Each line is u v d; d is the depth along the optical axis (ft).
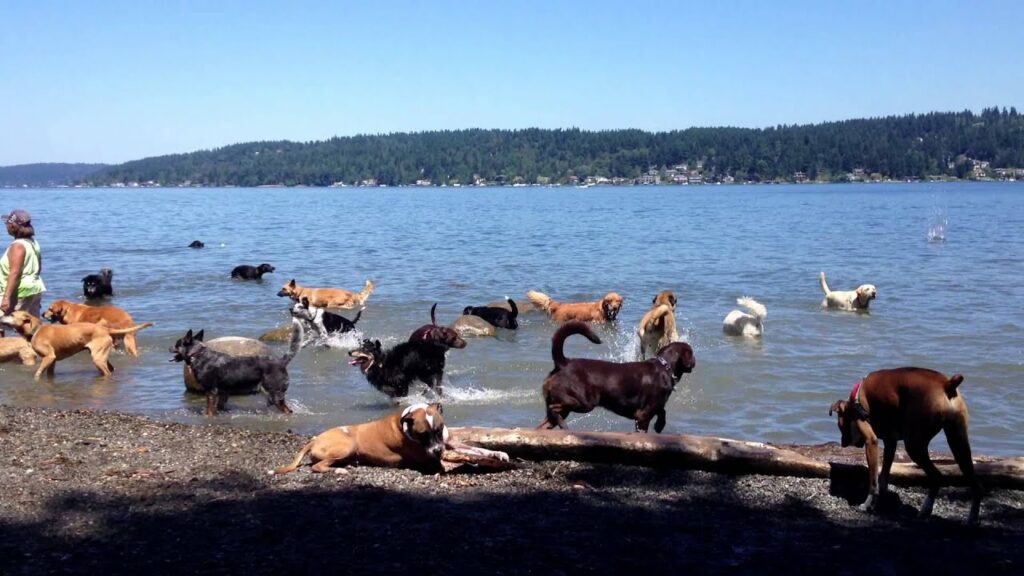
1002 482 23.71
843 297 61.41
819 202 287.28
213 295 71.56
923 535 20.57
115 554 18.39
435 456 24.23
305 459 25.85
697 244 119.65
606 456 25.75
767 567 18.47
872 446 22.35
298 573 17.53
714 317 58.34
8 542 18.98
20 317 41.06
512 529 20.29
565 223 175.22
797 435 31.83
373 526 20.26
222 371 34.50
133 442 27.63
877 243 117.60
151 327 55.26
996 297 64.90
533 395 37.78
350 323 51.49
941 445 30.37
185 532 19.70
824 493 23.57
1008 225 151.43
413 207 279.49
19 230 42.04
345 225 174.29
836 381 39.73
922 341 48.60
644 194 431.02
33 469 24.38
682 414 34.63
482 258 101.71
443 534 19.84
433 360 36.99
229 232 153.89
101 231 157.17
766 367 42.52
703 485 24.13
